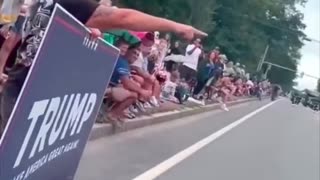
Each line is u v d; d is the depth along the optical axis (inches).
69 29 133.0
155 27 155.3
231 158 441.4
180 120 676.7
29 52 146.8
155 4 1326.3
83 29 142.4
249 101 1685.5
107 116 414.9
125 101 418.9
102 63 169.5
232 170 387.2
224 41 2284.7
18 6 223.9
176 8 1438.2
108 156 341.7
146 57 493.7
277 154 515.5
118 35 392.2
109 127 412.2
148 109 561.6
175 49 764.6
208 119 775.1
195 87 921.5
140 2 1290.6
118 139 413.4
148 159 365.7
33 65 122.3
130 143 410.0
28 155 136.6
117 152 362.0
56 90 138.8
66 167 173.8
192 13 1497.3
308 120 1242.6
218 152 462.6
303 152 569.9
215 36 2266.2
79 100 160.9
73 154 177.0
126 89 412.5
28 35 152.3
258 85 2144.4
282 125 910.4
